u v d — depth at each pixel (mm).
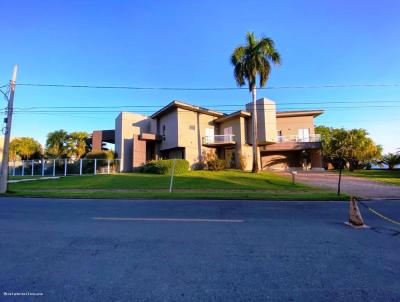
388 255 5102
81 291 3668
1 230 6977
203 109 32719
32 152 45344
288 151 35688
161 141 34469
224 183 20141
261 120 32094
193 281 3980
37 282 3949
